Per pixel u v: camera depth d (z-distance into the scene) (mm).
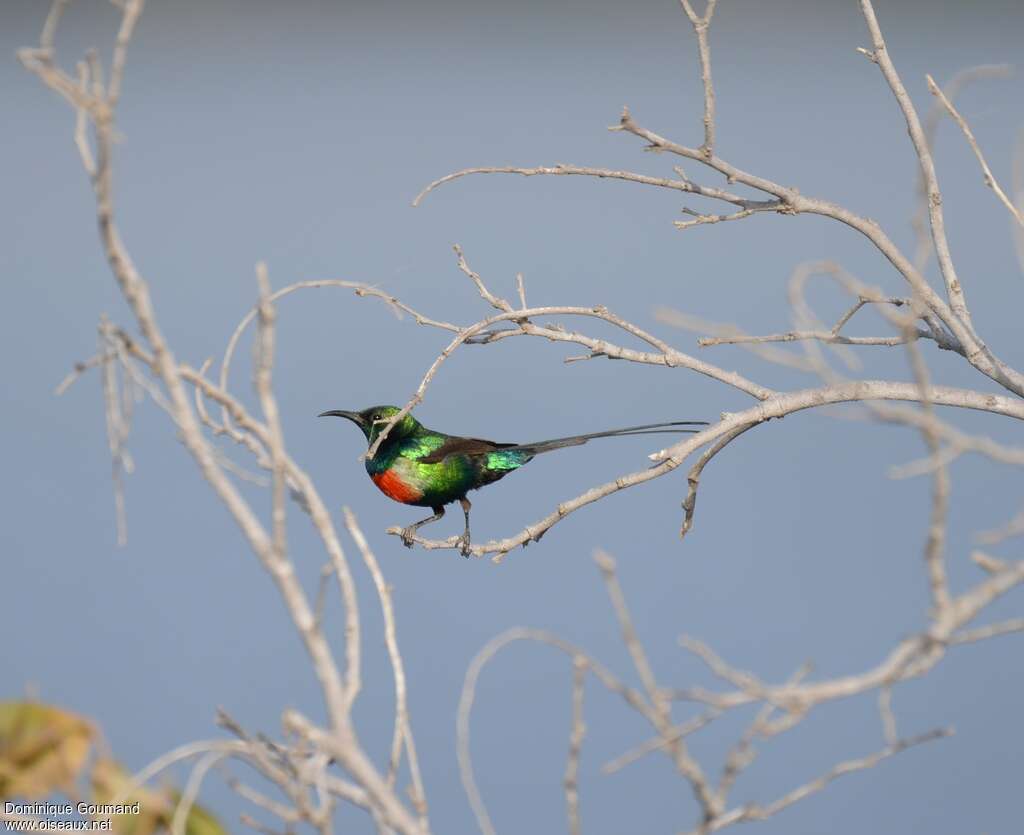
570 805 8430
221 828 8703
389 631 9562
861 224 14984
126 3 8188
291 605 8500
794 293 10266
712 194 14852
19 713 8484
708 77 14445
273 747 9273
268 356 8555
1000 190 12984
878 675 8062
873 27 14750
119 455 8719
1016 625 8117
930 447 8258
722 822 8305
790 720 8047
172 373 8508
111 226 8258
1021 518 8438
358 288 12422
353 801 8734
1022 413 14766
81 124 8258
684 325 11461
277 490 8523
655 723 8164
